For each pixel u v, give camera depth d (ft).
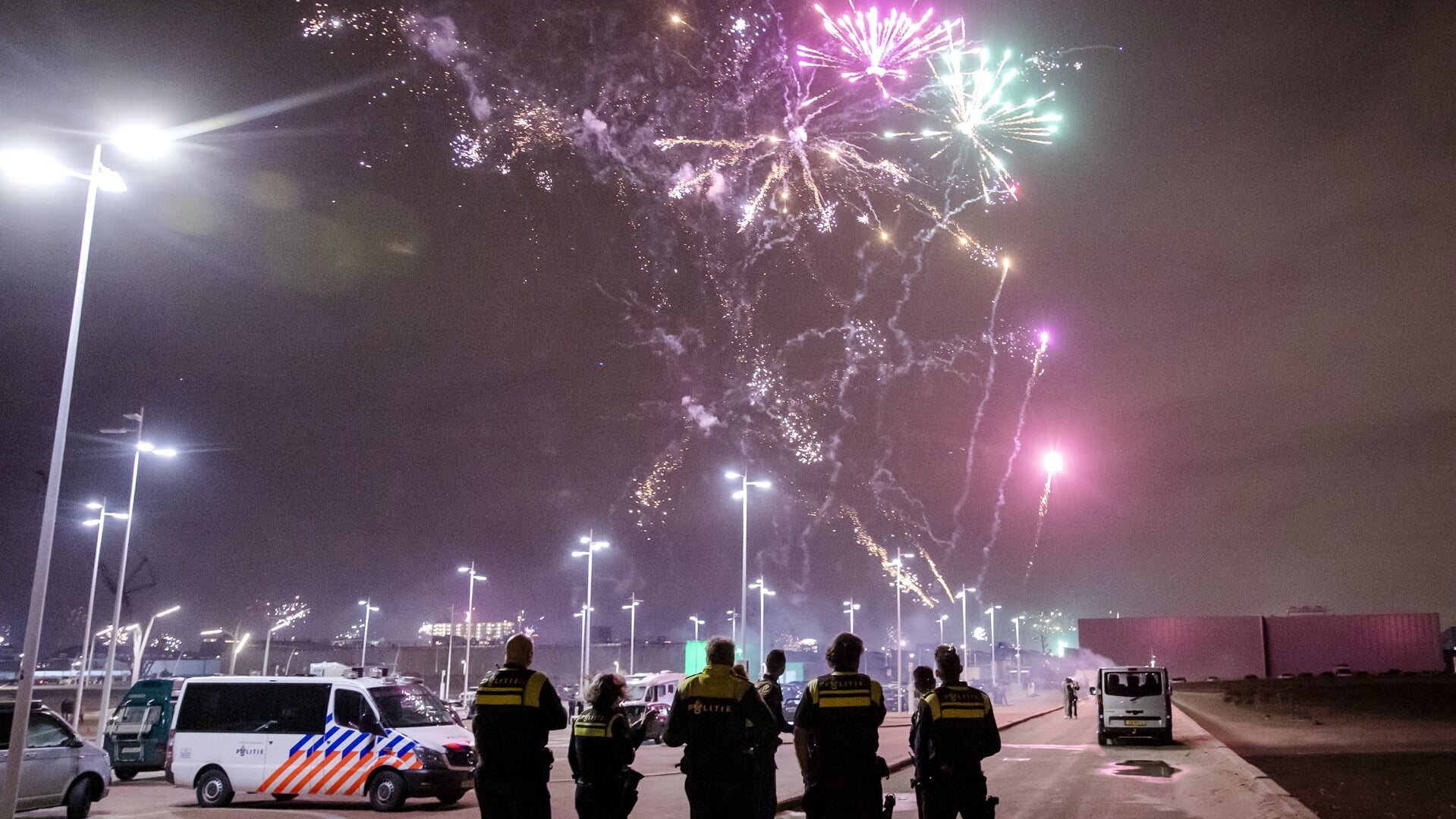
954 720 24.68
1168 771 65.16
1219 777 61.52
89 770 51.57
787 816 46.75
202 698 57.98
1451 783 55.57
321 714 55.98
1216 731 106.01
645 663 331.57
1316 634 246.68
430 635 327.26
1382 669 241.35
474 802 59.00
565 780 66.69
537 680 23.53
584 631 168.86
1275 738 95.55
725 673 23.65
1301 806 43.24
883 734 109.70
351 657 316.81
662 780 64.59
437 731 56.49
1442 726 111.55
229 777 56.24
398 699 57.41
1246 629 248.93
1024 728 119.24
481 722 23.45
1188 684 239.91
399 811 53.98
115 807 56.18
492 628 329.11
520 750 23.13
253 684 57.67
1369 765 65.92
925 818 24.64
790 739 103.60
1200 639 251.80
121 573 104.53
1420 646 239.09
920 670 30.99
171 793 64.13
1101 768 67.77
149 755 75.15
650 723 26.84
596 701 26.18
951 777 24.45
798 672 197.06
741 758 23.17
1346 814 42.73
